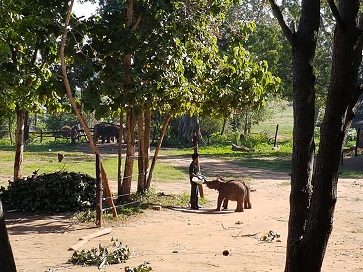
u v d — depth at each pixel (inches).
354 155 1409.9
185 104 593.0
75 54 540.4
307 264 177.5
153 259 386.6
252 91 608.4
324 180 172.2
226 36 682.2
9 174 966.4
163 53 545.6
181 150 1715.1
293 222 182.9
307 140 180.9
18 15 420.8
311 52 179.9
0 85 563.2
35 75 581.3
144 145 693.9
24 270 354.0
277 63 1528.1
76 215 559.5
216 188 618.8
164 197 683.4
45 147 1723.7
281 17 182.5
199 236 478.0
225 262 377.7
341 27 167.5
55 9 530.3
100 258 371.2
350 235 490.6
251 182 908.6
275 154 1545.3
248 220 558.9
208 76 602.5
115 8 660.7
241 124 2121.1
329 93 172.1
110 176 940.0
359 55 170.9
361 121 1181.1
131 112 621.6
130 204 616.4
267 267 364.2
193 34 592.4
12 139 1924.2
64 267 362.0
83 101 524.7
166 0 565.9
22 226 516.4
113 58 549.3
